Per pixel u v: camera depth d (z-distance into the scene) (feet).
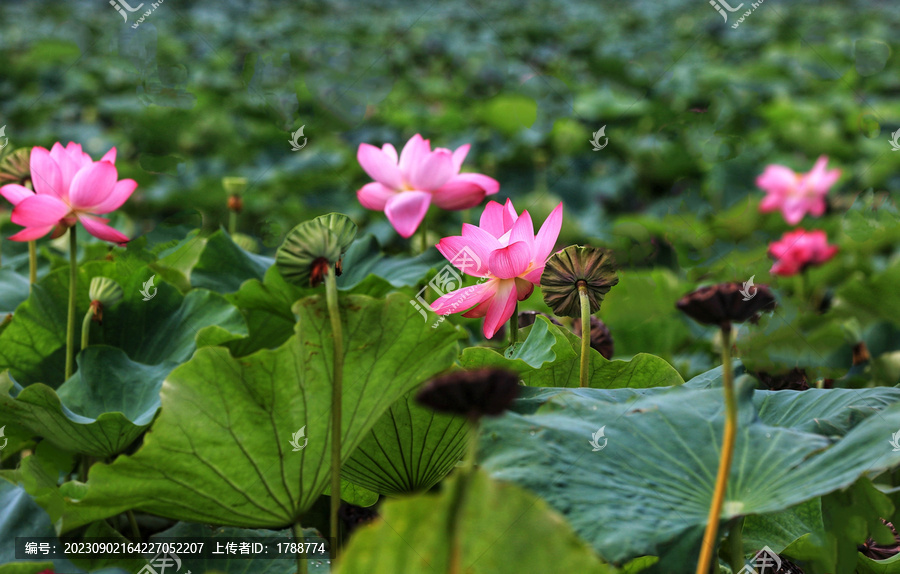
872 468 6.12
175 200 16.93
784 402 7.14
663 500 6.31
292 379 6.68
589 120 26.76
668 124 23.75
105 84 29.14
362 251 9.95
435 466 7.40
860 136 25.12
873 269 13.84
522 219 7.33
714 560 6.21
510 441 6.54
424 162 8.07
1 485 6.84
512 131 24.47
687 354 10.80
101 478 6.47
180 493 6.65
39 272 9.71
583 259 7.30
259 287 8.65
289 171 20.24
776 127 23.99
